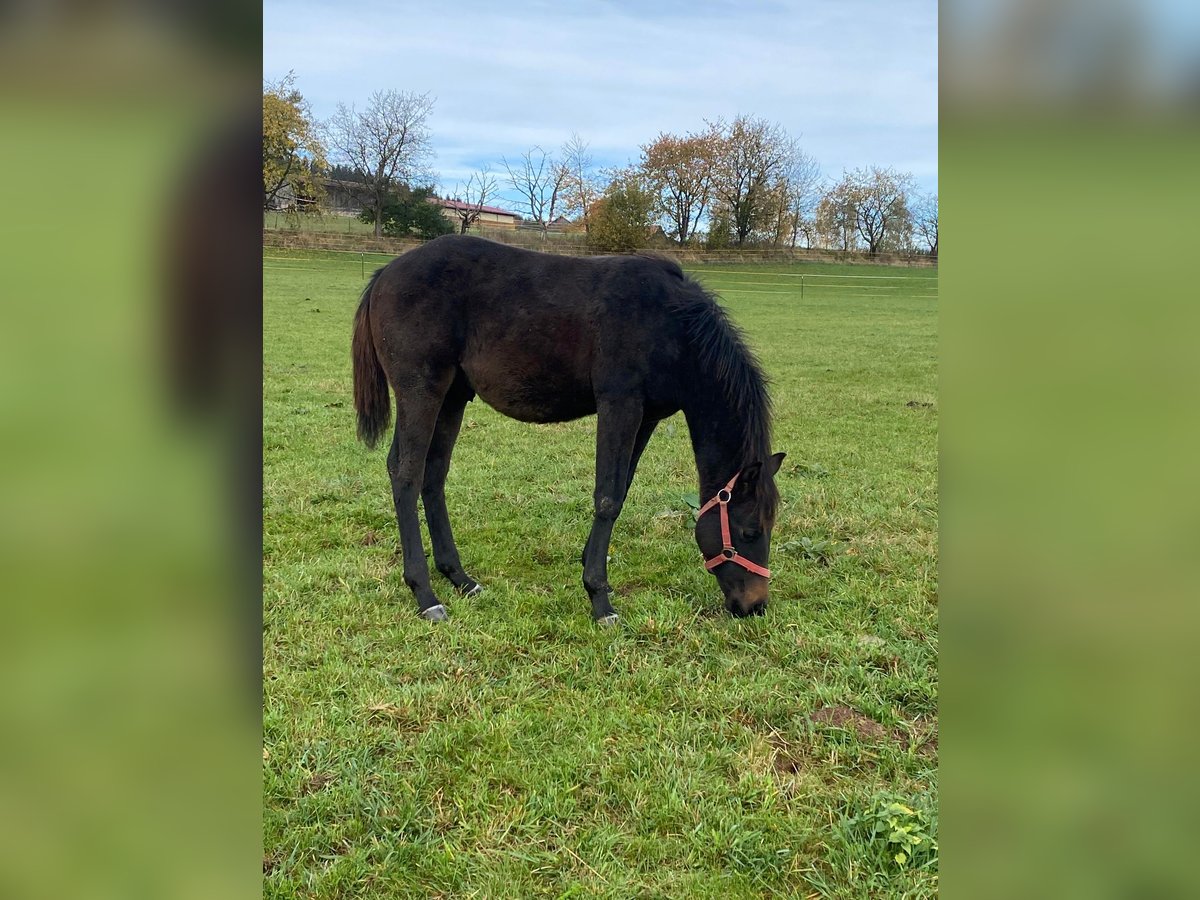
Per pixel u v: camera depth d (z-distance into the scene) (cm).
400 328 398
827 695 313
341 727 287
